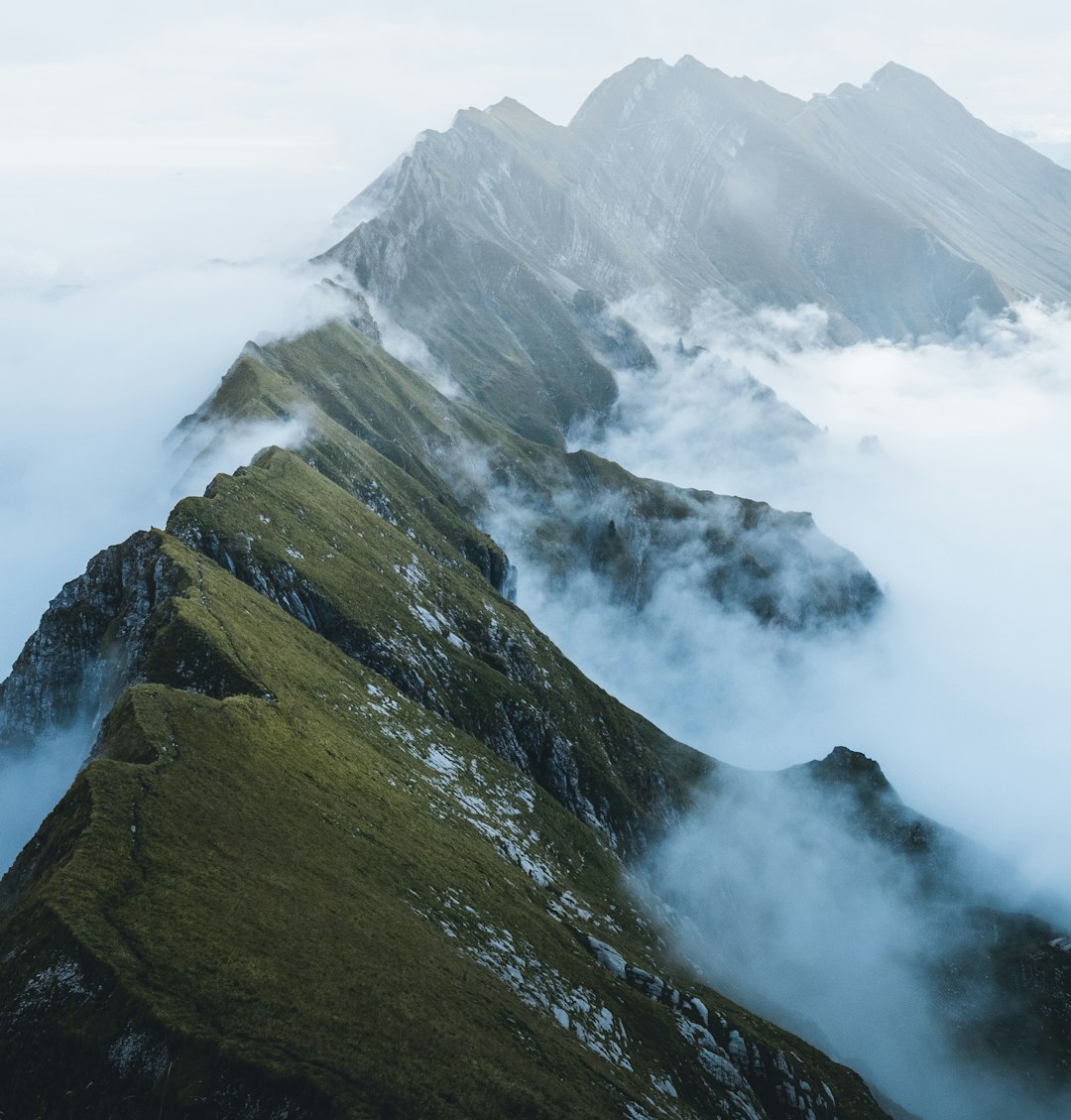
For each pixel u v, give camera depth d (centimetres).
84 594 10875
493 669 15462
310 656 10625
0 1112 4138
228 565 12044
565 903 9638
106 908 4772
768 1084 8725
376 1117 4222
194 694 7306
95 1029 4262
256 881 5559
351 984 5053
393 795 8444
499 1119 4638
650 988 8631
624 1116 5531
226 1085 4188
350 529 15725
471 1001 5672
